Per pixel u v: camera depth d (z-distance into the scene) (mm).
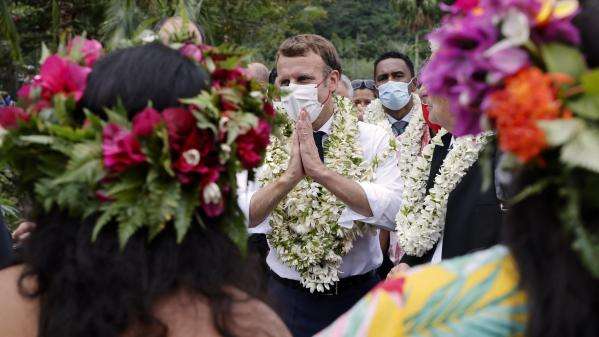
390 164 3332
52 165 1485
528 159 1178
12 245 2553
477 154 2693
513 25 1183
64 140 1460
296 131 3145
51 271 1503
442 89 1285
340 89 5586
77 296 1452
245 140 1526
